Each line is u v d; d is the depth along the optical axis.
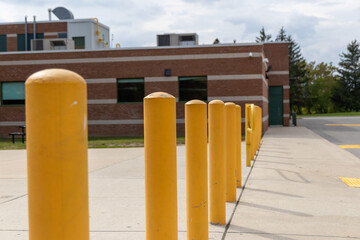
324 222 4.77
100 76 22.48
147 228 2.83
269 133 22.09
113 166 9.75
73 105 1.43
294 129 26.27
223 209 4.60
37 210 1.43
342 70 93.19
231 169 5.66
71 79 1.43
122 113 22.44
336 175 8.34
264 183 7.30
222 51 21.66
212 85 21.73
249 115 9.39
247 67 21.48
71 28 31.02
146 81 22.17
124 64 22.31
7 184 7.47
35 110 1.41
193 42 24.84
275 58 31.34
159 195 2.76
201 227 3.63
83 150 1.48
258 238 4.14
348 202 5.85
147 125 2.79
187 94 22.03
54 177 1.41
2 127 23.22
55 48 25.70
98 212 5.23
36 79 1.40
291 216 5.02
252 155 10.75
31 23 33.72
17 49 33.94
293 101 80.75
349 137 19.83
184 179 7.73
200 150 3.63
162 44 24.66
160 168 2.76
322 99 97.25
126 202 5.80
